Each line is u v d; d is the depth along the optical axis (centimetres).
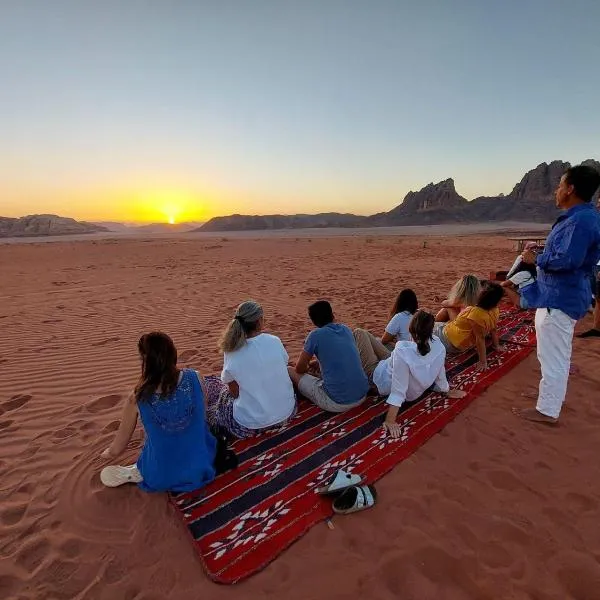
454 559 241
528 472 313
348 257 2045
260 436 366
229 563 239
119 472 313
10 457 355
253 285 1213
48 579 238
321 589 224
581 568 233
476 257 1844
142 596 225
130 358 591
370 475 310
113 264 1917
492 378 467
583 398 421
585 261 332
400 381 366
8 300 1055
